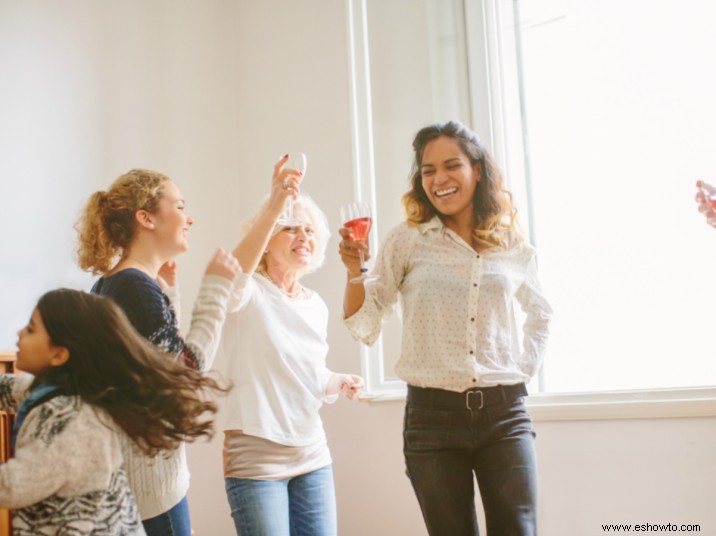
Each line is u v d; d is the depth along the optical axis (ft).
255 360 6.88
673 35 9.08
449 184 6.70
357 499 9.96
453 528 6.14
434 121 10.23
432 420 6.30
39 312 4.83
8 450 6.75
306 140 11.09
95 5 10.47
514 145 9.98
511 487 6.11
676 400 8.25
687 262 8.89
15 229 9.23
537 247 9.84
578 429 8.73
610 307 9.32
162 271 6.61
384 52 10.52
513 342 6.76
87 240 6.07
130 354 4.85
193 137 11.35
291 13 11.42
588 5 9.64
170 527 5.65
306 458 6.91
